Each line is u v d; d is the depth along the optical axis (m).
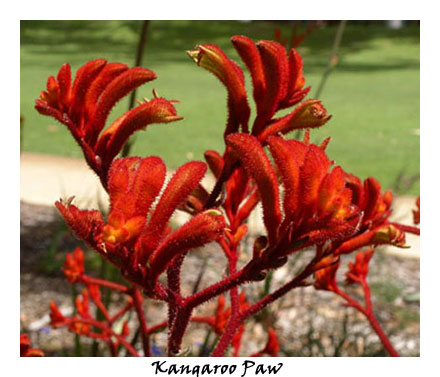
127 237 0.34
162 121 0.39
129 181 0.35
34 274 1.40
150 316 1.17
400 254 1.61
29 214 1.78
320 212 0.34
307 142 0.39
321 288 0.60
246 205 0.46
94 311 1.20
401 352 1.06
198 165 0.35
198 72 5.71
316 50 6.89
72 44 7.24
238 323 0.44
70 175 2.29
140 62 0.70
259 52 0.39
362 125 3.74
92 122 0.41
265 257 0.36
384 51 7.02
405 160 2.90
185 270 1.39
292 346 1.07
